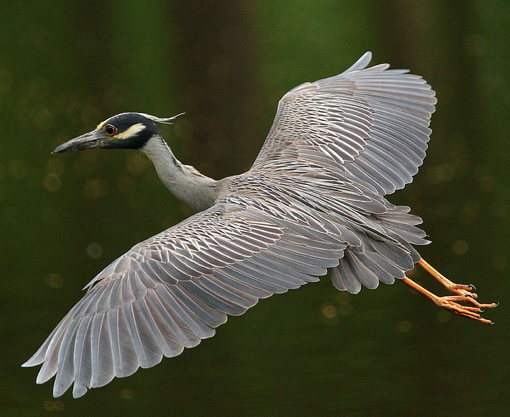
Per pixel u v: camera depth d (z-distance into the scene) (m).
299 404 11.09
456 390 11.19
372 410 10.78
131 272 6.98
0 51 28.36
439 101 22.36
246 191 8.20
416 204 17.44
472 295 8.24
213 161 20.50
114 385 12.31
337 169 8.48
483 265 14.51
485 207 16.92
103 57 27.48
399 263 7.50
